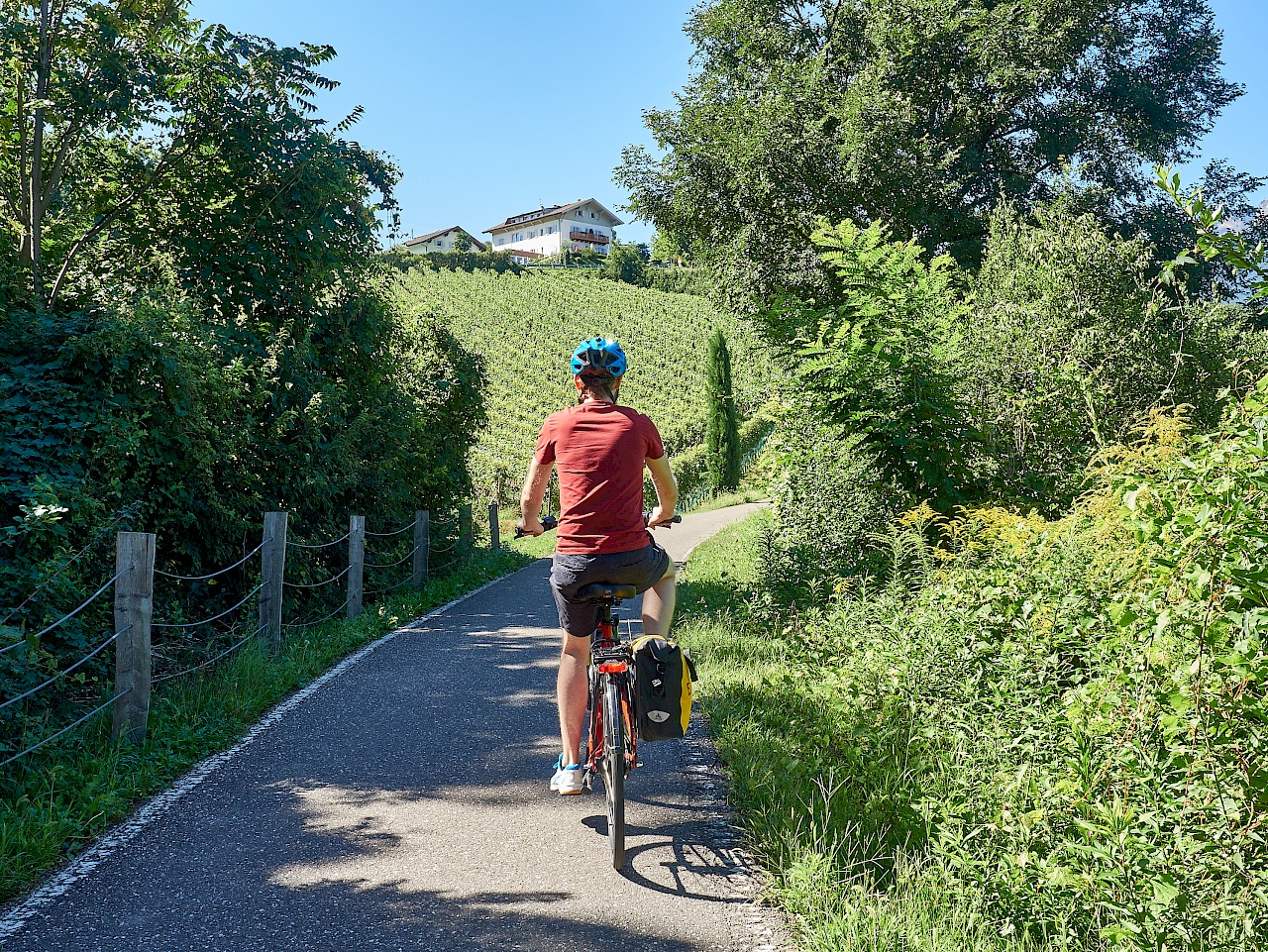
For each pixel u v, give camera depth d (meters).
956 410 9.60
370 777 5.15
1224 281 16.16
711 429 40.72
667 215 28.69
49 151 12.43
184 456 8.38
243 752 5.60
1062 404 10.56
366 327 12.91
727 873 3.92
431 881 3.86
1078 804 3.78
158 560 8.66
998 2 25.92
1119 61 27.31
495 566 16.48
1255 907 3.28
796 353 9.96
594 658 4.23
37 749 5.16
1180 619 3.45
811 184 24.45
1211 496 3.23
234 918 3.56
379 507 12.72
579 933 3.43
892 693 5.69
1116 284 12.31
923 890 3.62
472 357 16.58
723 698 6.42
